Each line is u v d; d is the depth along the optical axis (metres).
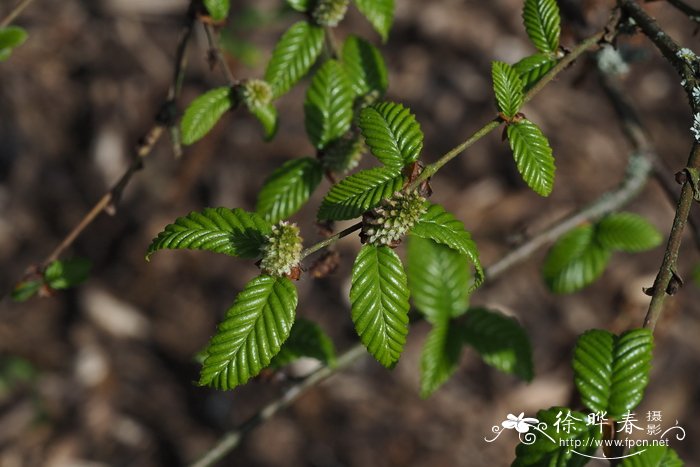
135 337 1.04
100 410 0.99
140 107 1.16
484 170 1.18
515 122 0.54
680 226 0.53
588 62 0.68
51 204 1.10
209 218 0.53
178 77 0.62
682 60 0.55
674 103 1.25
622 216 0.65
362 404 1.03
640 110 1.22
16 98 1.14
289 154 1.15
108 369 1.02
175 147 0.62
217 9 0.61
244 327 0.52
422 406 1.03
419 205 0.53
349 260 1.08
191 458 0.97
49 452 0.96
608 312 1.09
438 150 1.18
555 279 0.65
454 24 1.28
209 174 1.13
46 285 0.62
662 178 0.69
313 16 0.59
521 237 0.67
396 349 0.53
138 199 1.11
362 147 0.58
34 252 1.06
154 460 0.98
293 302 0.53
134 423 0.99
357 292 0.53
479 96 1.23
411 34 1.26
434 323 0.63
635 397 0.52
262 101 0.59
